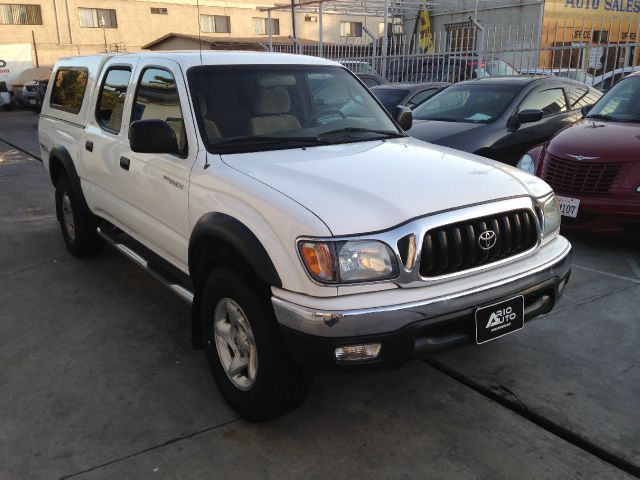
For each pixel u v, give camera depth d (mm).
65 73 5621
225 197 3018
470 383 3400
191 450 2861
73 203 5227
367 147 3562
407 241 2588
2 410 3201
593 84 11211
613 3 18547
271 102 3717
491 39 18656
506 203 2881
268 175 2996
